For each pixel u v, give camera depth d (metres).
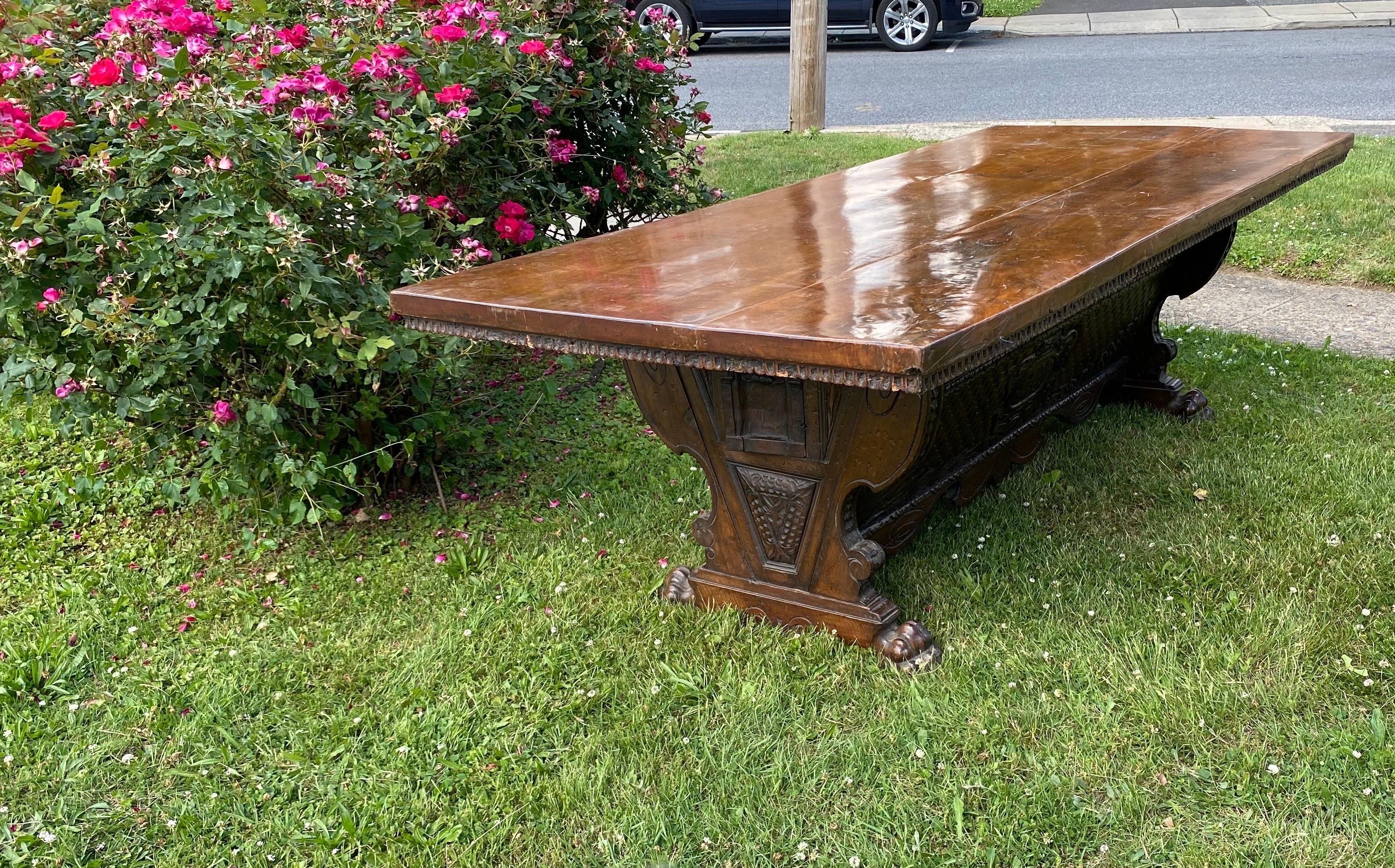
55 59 3.07
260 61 3.11
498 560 3.15
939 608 2.78
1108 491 3.32
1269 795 2.09
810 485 2.54
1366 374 4.04
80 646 2.83
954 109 9.05
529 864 2.10
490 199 3.75
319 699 2.59
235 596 3.06
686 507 3.37
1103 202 2.88
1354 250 5.27
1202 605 2.70
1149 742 2.25
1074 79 10.09
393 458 3.46
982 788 2.16
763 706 2.44
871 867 2.01
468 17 3.49
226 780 2.36
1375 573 2.74
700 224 2.95
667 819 2.16
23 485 3.70
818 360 1.82
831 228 2.79
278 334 2.91
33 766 2.43
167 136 2.78
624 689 2.55
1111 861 1.98
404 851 2.14
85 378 2.95
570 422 4.01
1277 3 13.77
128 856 2.19
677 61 4.69
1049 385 3.27
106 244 2.80
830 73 11.34
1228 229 3.50
